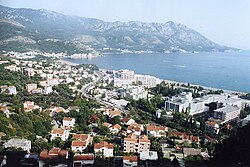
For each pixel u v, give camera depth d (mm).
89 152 61719
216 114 99125
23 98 102562
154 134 77500
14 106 85500
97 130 80000
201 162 48969
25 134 66750
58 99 108000
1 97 95625
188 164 50812
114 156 59250
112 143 67750
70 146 64438
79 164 50875
